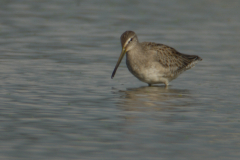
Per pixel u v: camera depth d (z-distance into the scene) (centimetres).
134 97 1638
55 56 2358
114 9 3878
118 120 1333
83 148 1091
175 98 1631
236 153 1077
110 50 2544
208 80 1944
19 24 3212
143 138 1173
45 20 3384
